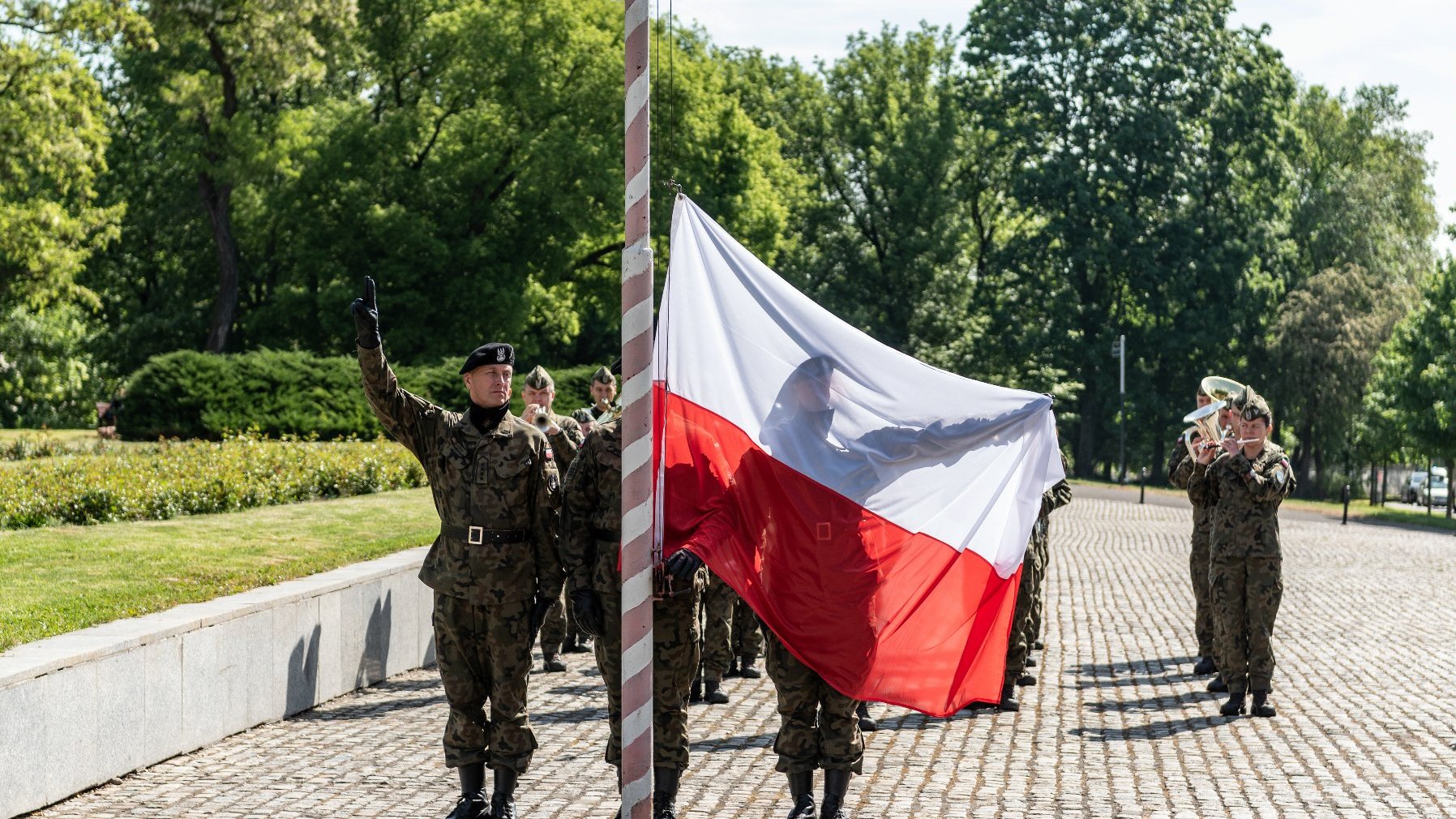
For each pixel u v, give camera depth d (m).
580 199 43.06
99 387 52.66
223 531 12.96
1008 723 9.02
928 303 62.03
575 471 6.06
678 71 45.56
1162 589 18.06
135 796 6.73
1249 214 63.41
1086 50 61.84
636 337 4.66
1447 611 16.25
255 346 45.06
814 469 6.00
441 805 6.63
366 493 19.12
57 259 31.08
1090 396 65.19
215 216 41.62
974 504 6.39
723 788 7.04
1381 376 51.12
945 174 62.72
